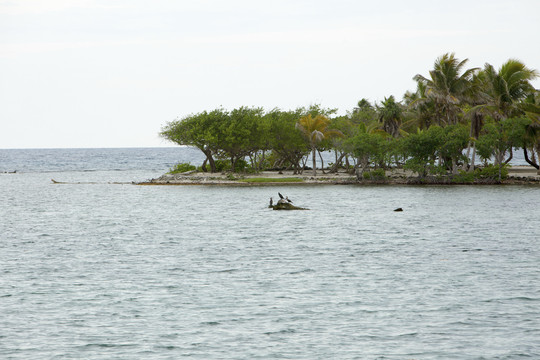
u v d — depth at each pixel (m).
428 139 127.94
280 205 89.50
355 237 62.31
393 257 50.81
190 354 28.81
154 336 31.14
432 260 49.22
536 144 129.00
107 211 92.19
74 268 47.09
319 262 49.00
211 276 44.03
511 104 127.06
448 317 33.75
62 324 32.94
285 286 40.84
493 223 71.12
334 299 37.53
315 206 94.31
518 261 48.28
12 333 31.48
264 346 29.77
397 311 34.91
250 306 36.16
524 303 36.06
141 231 69.00
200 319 33.72
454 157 130.88
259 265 48.00
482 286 40.22
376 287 40.44
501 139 124.19
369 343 30.05
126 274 44.84
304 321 33.28
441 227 68.69
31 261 49.97
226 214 85.88
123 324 32.94
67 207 99.19
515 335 30.83
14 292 39.31
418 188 123.69
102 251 55.06
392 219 76.69
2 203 106.38
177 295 38.66
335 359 28.16
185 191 129.75
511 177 130.25
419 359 28.11
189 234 66.12
